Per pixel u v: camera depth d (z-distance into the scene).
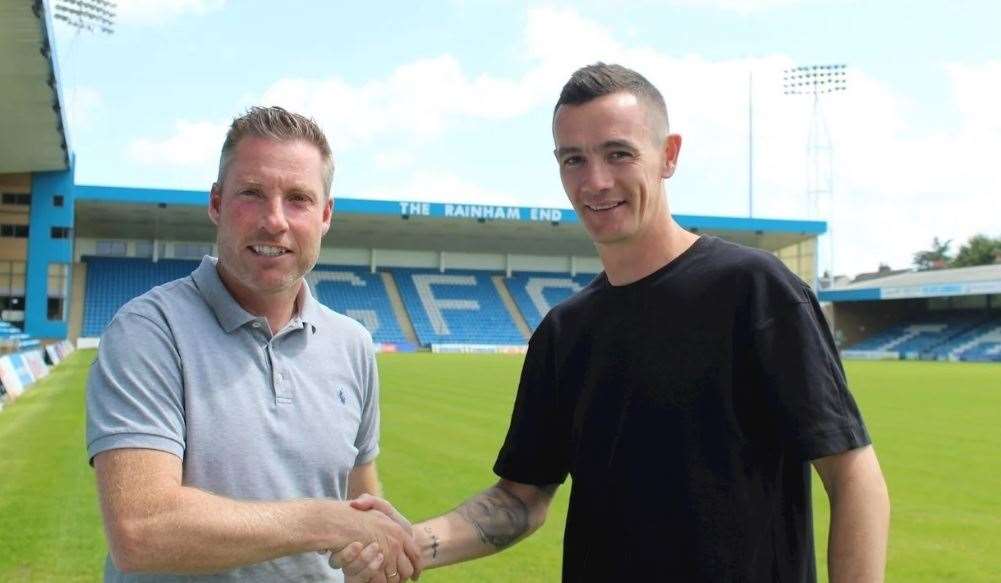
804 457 1.87
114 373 1.83
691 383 1.97
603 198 2.05
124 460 1.75
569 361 2.21
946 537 5.30
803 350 1.92
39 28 15.61
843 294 42.28
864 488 1.89
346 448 2.09
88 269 39.09
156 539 1.68
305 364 2.07
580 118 2.07
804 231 40.94
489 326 42.72
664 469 1.96
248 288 2.01
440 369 23.48
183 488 1.75
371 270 45.75
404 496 6.39
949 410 13.64
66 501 5.84
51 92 20.00
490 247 45.97
